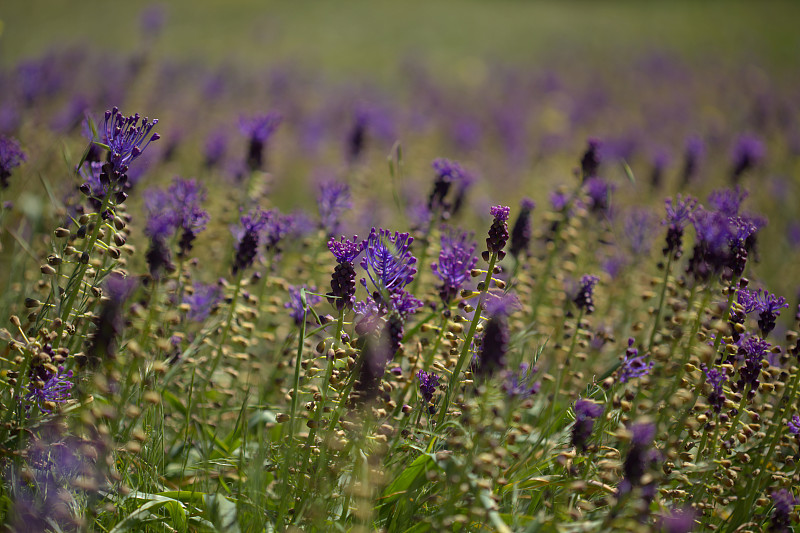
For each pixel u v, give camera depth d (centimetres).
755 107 1642
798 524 355
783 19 3881
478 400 311
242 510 327
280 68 1934
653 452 311
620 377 348
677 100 2016
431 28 3525
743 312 359
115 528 299
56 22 2828
